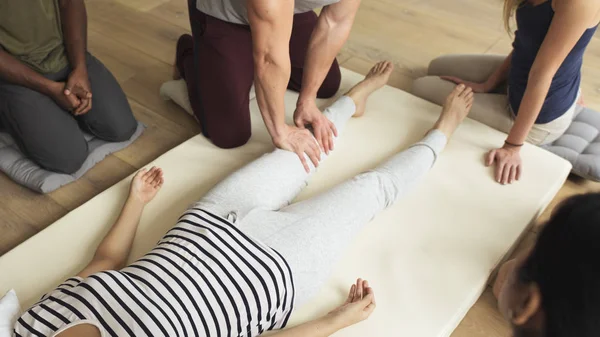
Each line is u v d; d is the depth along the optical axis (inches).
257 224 46.9
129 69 83.7
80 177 65.5
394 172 54.7
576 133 69.1
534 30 56.8
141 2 100.7
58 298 38.2
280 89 48.7
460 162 61.1
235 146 62.7
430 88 75.1
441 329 45.6
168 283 39.9
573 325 20.7
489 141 64.0
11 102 58.6
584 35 55.1
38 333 36.4
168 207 54.6
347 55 88.7
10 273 47.9
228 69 60.2
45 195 63.0
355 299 46.4
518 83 63.4
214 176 58.7
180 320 38.7
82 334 36.0
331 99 71.1
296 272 45.2
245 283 41.8
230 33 59.7
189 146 62.7
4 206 61.6
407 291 48.3
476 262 50.9
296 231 46.8
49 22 59.3
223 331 40.6
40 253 49.7
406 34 94.4
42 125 59.9
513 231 53.7
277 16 41.7
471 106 67.9
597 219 20.6
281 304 43.7
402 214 55.1
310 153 55.1
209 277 41.0
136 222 51.7
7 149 65.7
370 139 63.6
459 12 101.0
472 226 54.1
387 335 45.0
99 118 65.7
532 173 59.7
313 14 66.6
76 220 52.9
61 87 60.1
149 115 75.3
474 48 91.7
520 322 23.8
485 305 52.6
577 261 20.3
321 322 43.5
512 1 58.9
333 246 47.6
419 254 51.5
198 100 66.1
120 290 38.5
